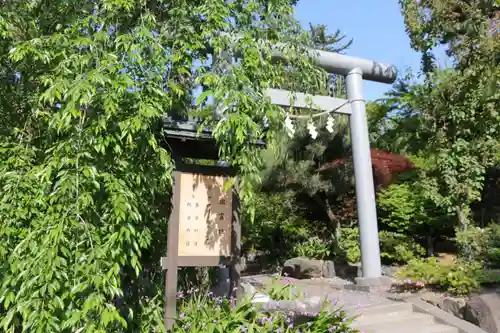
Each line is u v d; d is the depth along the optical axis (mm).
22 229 2924
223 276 4645
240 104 3258
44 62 3344
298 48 4359
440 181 7422
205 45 3865
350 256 8586
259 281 7227
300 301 4395
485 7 6641
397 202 8594
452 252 8906
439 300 5305
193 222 3605
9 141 3539
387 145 10539
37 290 2377
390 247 8242
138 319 3416
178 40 3648
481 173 7148
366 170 6727
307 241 10312
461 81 6918
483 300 4668
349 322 3812
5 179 3080
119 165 2877
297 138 9188
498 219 9312
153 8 3820
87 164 2730
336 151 9758
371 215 6609
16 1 3758
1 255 2785
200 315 3439
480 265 5914
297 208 10570
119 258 2619
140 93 2975
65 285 2447
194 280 4465
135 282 3639
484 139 7016
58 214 2584
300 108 6535
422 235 8898
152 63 3215
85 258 2521
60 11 3770
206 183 3721
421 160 8586
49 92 2764
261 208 9898
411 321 4730
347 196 9820
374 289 6102
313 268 8164
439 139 7188
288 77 4652
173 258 3475
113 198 2629
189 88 4059
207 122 3477
